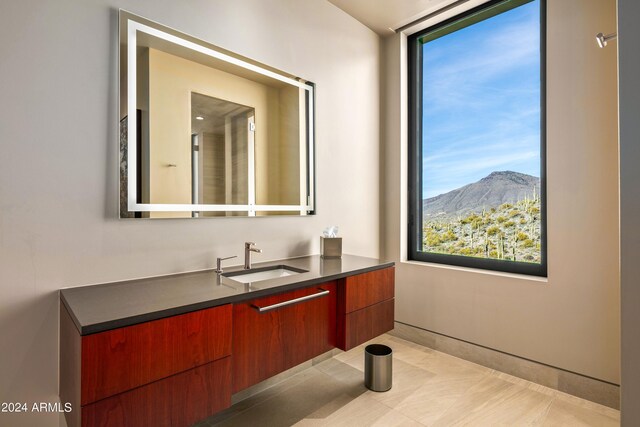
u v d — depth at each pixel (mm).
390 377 1963
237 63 1824
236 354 1324
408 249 2861
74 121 1314
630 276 1213
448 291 2471
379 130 2842
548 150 2016
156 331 1033
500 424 1644
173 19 1585
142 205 1465
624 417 1224
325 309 1685
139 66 1463
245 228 1879
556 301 1984
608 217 1812
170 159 1558
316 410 1755
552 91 1999
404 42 2811
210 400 1160
